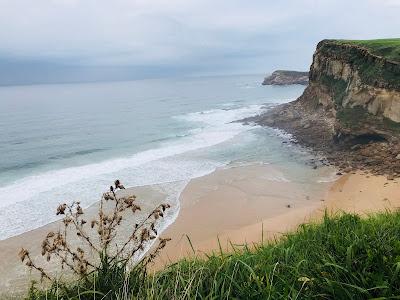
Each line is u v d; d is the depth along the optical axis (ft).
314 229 17.84
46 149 127.75
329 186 72.33
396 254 12.72
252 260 13.76
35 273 41.98
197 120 182.29
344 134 99.19
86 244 45.50
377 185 68.95
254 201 65.51
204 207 63.21
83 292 10.89
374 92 94.73
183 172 86.02
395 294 10.71
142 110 248.11
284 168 86.63
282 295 10.86
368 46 108.99
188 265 13.51
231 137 127.75
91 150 122.83
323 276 11.64
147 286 11.69
